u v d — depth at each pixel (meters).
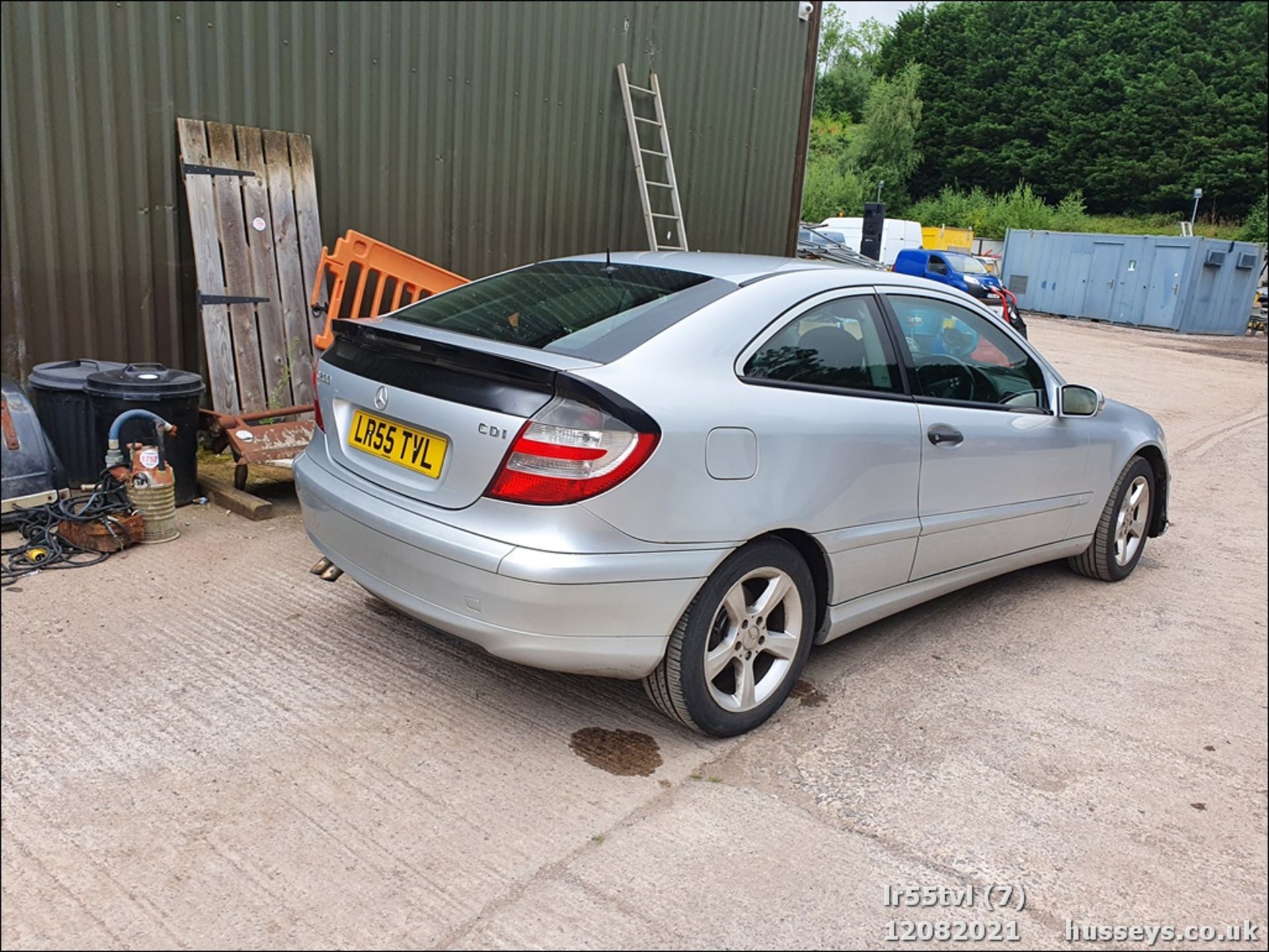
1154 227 53.16
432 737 3.06
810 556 3.38
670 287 3.29
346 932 2.23
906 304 3.78
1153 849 2.78
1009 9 60.81
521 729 3.16
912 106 61.72
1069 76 58.06
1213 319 28.33
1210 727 3.55
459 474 2.81
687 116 8.85
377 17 6.50
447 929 2.26
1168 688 3.87
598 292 3.35
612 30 7.98
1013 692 3.73
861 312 3.57
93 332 5.62
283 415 5.51
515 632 2.72
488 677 3.48
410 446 2.98
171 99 5.68
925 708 3.53
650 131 8.51
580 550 2.68
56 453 4.64
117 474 4.45
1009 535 4.26
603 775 2.93
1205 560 5.76
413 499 2.94
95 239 5.54
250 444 5.14
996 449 4.00
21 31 5.08
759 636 3.20
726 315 3.11
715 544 2.92
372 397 3.08
